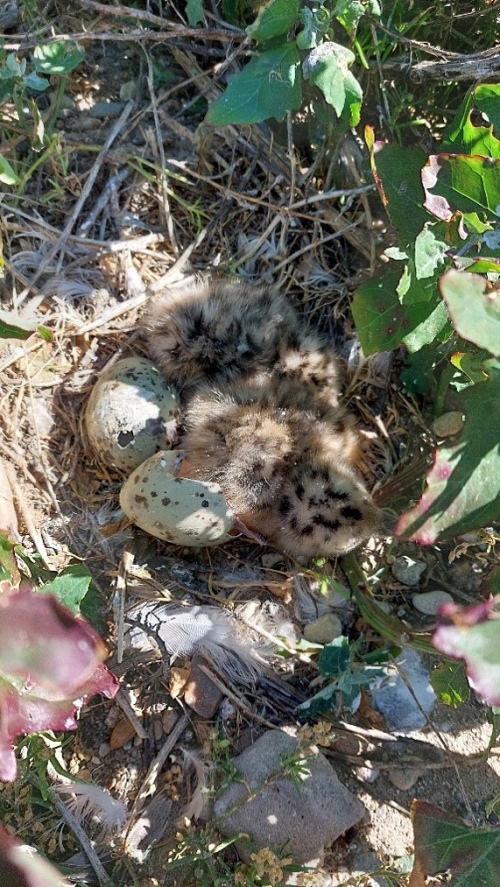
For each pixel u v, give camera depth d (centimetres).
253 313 46
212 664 39
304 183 48
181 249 49
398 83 47
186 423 44
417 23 45
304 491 41
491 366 26
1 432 42
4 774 26
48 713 27
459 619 25
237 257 49
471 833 33
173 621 39
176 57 49
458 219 31
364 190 46
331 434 45
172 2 47
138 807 36
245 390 45
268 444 43
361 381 48
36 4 45
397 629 40
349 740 38
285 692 39
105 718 37
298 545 42
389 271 38
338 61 38
